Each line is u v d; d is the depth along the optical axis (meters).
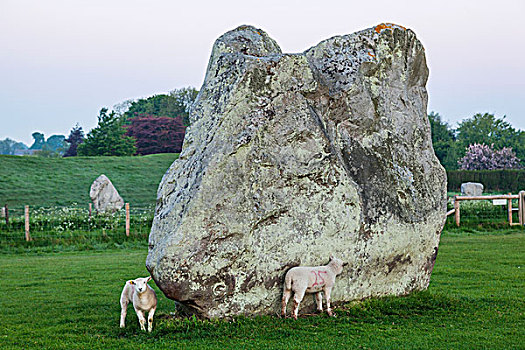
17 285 12.93
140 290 7.78
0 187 43.97
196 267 7.92
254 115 8.56
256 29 10.24
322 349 7.25
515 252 17.22
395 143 10.24
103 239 21.41
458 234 23.00
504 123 95.50
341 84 9.64
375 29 10.33
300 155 8.88
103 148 80.19
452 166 85.31
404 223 9.90
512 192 54.69
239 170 8.32
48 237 21.02
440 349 7.29
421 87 11.18
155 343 7.58
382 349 7.27
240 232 8.23
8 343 7.87
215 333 7.82
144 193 47.19
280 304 8.67
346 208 9.17
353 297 9.34
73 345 7.67
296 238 8.70
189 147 8.92
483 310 9.46
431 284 12.19
